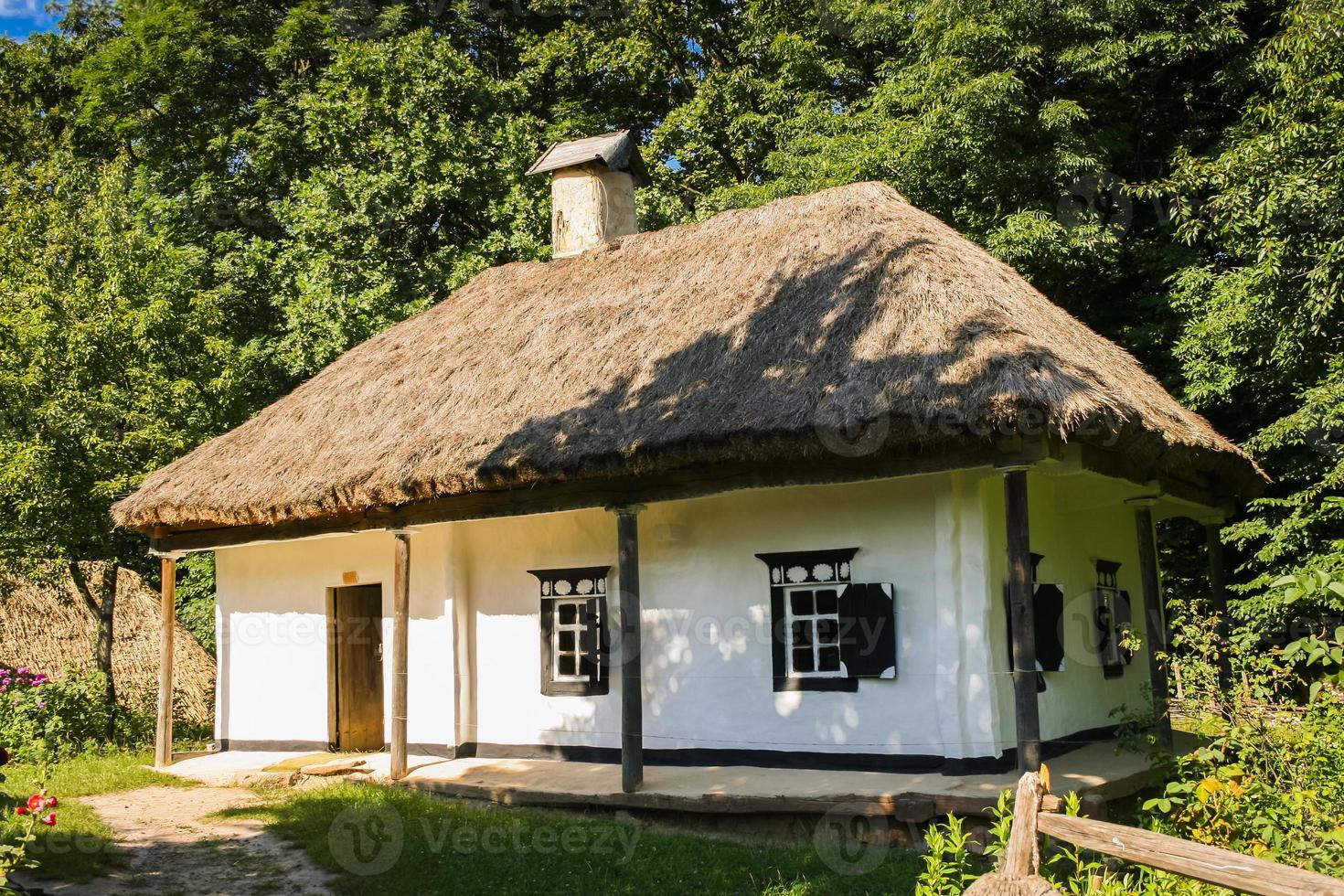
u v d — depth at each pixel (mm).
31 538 13562
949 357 8352
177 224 20938
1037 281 17391
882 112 17828
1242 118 16438
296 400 13297
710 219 12820
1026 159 16625
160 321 14539
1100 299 18234
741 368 9453
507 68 24453
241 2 22391
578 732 11047
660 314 11250
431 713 11773
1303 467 14117
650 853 8055
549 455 9406
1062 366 8125
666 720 10500
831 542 9844
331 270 19250
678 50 23844
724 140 22281
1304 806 5832
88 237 15297
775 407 8656
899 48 19219
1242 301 13227
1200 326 14422
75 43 23453
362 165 20641
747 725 10070
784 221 11898
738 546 10305
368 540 12469
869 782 8883
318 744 12531
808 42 20094
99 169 17844
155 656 16672
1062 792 8180
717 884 7340
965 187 17109
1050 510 10828
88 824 8789
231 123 21938
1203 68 18188
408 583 10922
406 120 20438
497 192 20500
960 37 16500
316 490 10625
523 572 11578
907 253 9945
